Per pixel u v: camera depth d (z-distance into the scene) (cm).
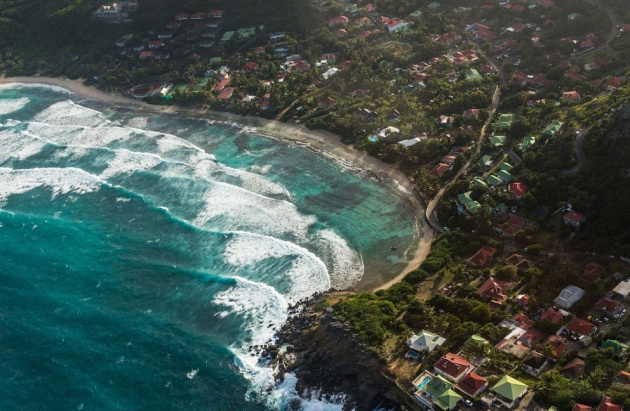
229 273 14962
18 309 14362
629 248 13312
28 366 12825
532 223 15062
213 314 13825
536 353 11094
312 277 14662
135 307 14200
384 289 13975
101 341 13325
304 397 11669
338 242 15825
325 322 12838
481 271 13888
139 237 16488
